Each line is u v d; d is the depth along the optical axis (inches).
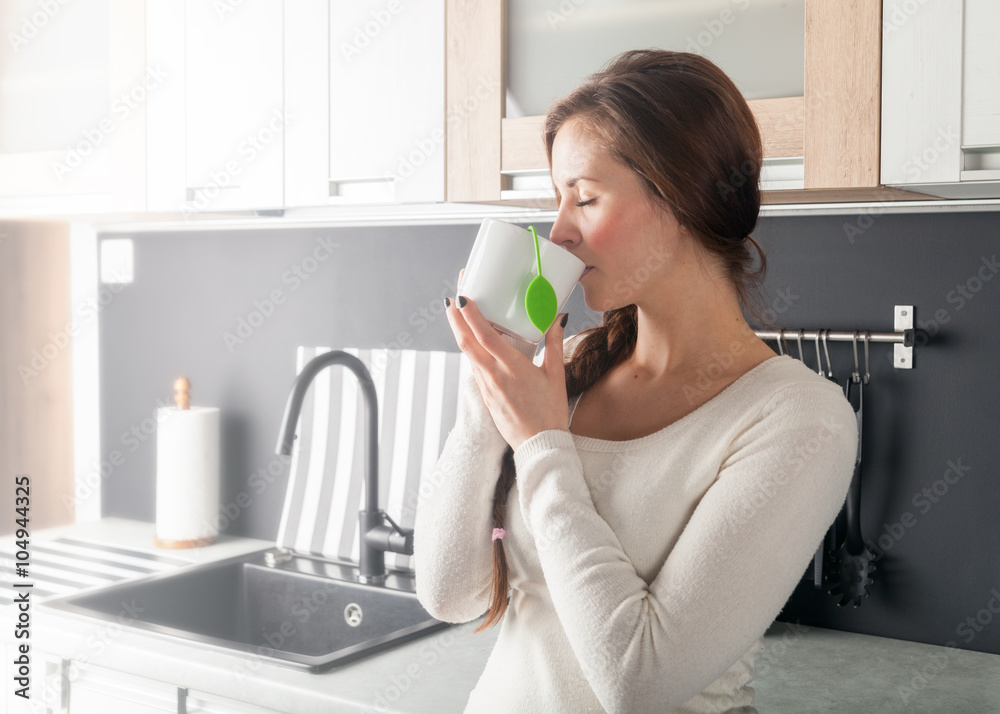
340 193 63.6
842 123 47.2
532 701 36.0
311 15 62.8
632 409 38.6
